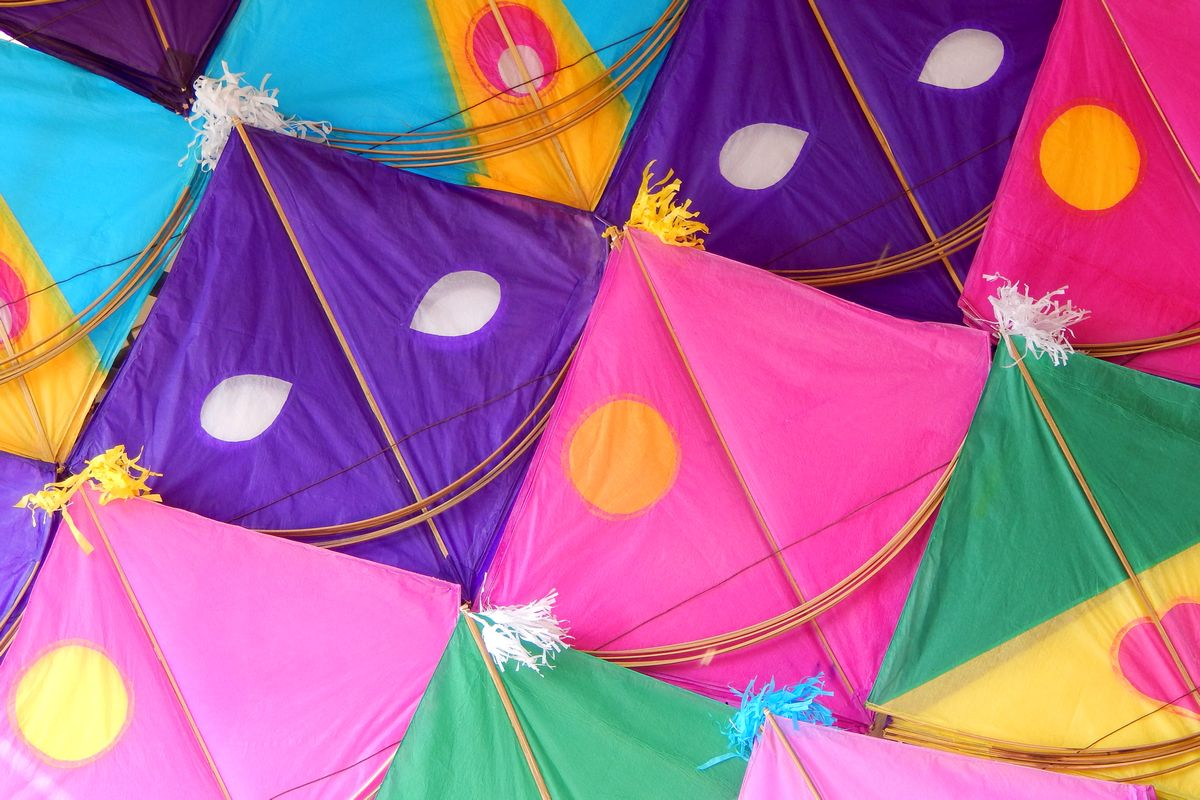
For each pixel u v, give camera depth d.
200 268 2.02
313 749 2.09
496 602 2.11
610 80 2.11
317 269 2.05
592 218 2.11
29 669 2.03
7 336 2.01
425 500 2.10
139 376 2.02
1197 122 2.12
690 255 2.08
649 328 2.10
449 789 2.06
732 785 2.07
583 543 2.12
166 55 1.99
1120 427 2.12
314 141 2.04
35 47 1.97
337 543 2.09
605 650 2.12
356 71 2.05
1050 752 2.12
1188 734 2.12
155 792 2.07
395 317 2.08
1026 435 2.12
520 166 2.11
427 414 2.10
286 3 2.01
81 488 2.00
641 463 2.12
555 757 2.07
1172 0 2.09
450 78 2.07
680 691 2.09
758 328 2.11
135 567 2.03
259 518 2.07
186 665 2.06
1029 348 2.09
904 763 2.05
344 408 2.08
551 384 2.12
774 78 2.12
